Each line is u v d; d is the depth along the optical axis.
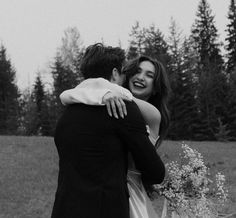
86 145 2.53
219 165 13.41
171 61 47.66
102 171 2.50
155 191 3.33
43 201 8.69
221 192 3.46
